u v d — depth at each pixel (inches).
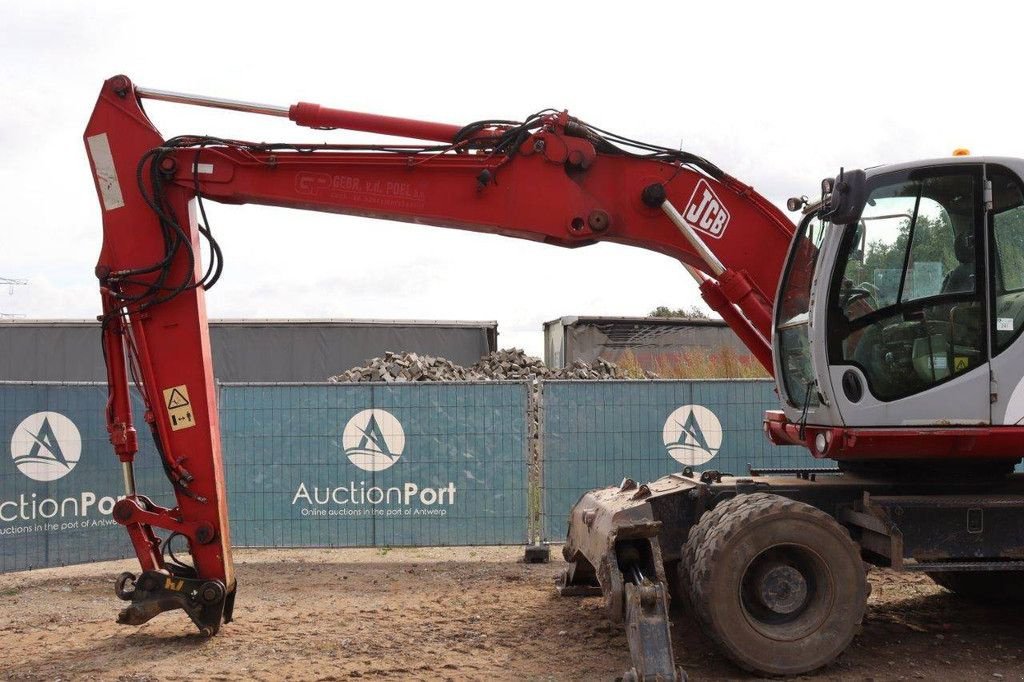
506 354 761.0
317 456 397.1
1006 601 293.0
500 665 230.7
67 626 276.5
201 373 253.9
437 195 259.6
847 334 232.2
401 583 334.6
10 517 358.9
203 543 253.1
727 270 259.9
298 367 845.2
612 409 399.9
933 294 233.9
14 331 806.5
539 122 261.1
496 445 397.4
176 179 253.8
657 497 260.1
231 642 253.4
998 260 234.2
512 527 395.5
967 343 232.8
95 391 378.6
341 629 267.1
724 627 216.2
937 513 232.8
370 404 397.7
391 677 221.9
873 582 321.7
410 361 692.1
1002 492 252.7
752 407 404.2
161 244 253.9
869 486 250.7
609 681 217.2
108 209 254.5
